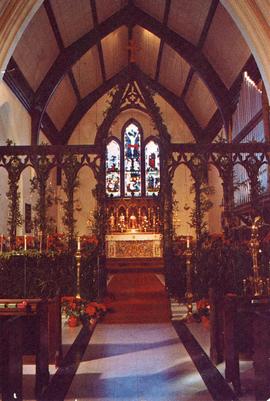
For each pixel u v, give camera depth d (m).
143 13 14.23
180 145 8.75
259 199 8.53
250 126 11.51
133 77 10.61
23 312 4.62
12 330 3.50
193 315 7.82
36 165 8.74
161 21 14.11
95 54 15.40
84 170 18.25
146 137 18.62
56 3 11.55
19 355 3.76
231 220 9.11
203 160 8.67
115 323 7.93
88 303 8.12
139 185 18.23
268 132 9.70
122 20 14.21
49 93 14.28
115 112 10.30
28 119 14.09
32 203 14.19
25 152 8.72
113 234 16.22
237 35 11.70
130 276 13.98
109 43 15.39
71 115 18.36
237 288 7.90
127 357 5.54
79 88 17.09
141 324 7.80
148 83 10.58
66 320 7.85
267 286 6.95
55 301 5.29
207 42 13.39
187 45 14.18
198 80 15.62
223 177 8.74
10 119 12.20
